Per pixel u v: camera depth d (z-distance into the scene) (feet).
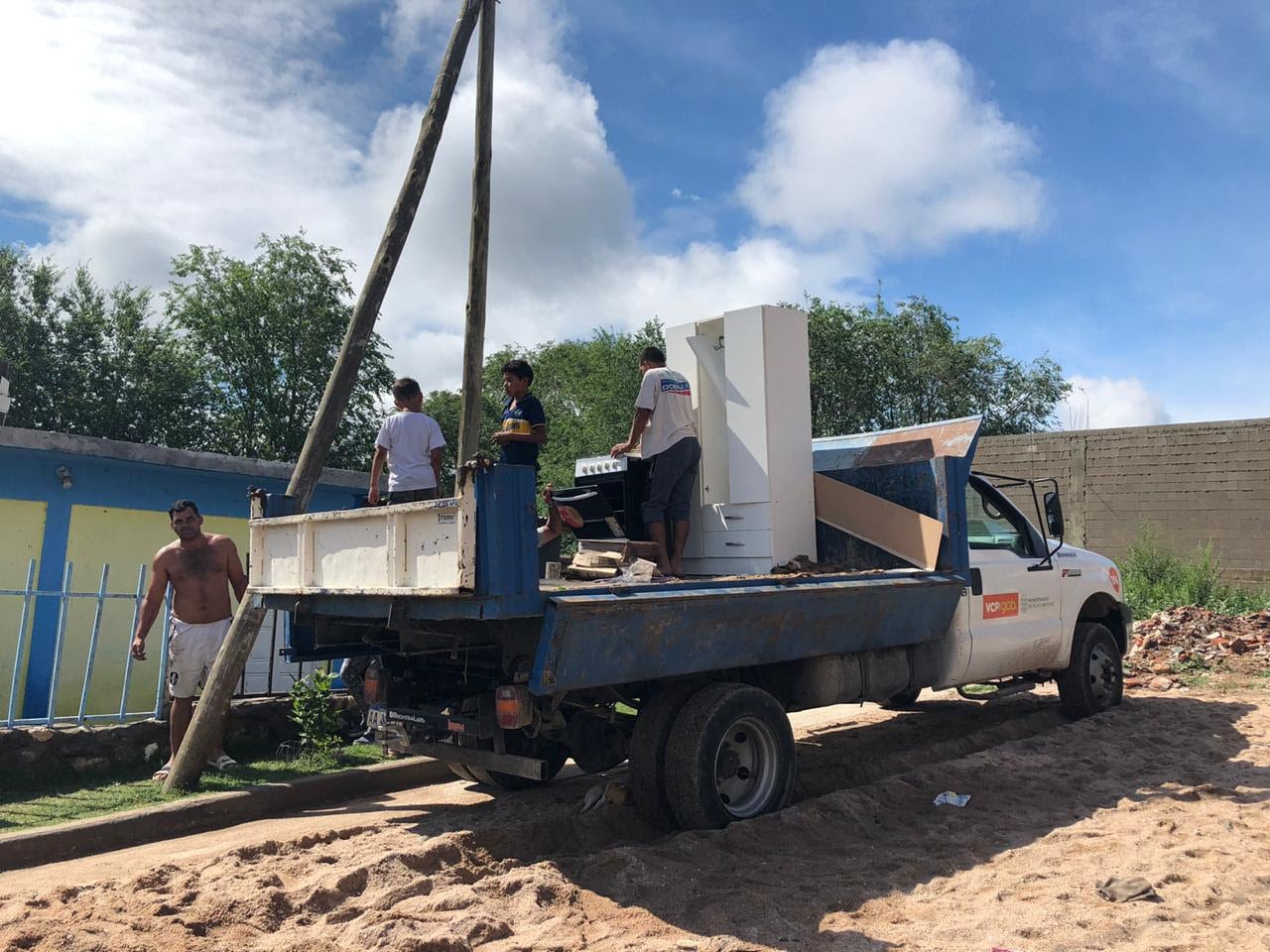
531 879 13.92
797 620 18.24
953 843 16.14
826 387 93.76
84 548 31.68
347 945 12.03
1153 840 15.61
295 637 19.89
